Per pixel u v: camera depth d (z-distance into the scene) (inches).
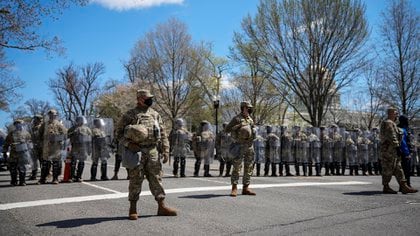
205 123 593.3
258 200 320.8
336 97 1353.3
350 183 475.8
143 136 238.5
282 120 1676.9
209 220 243.6
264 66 1213.1
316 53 1115.3
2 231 218.2
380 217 257.6
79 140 472.4
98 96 2359.7
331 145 668.7
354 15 1101.1
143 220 242.5
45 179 454.6
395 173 376.2
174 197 333.1
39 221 241.9
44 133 455.2
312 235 209.3
